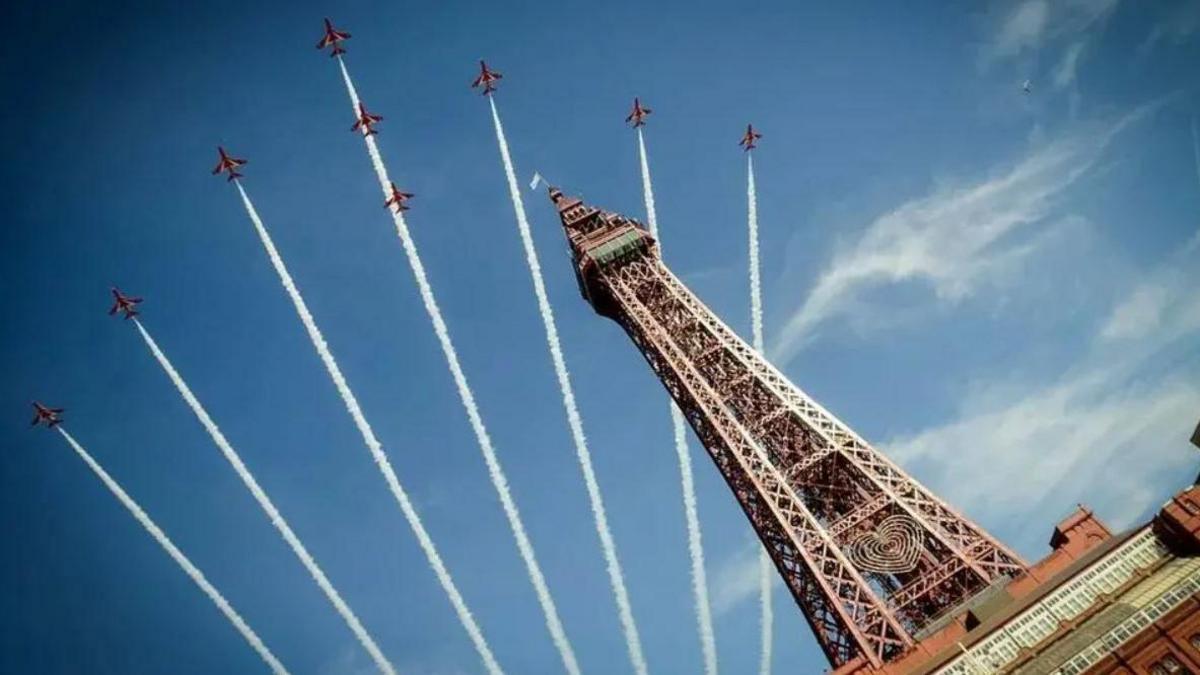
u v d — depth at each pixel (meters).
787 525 79.69
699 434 95.25
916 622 71.00
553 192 128.25
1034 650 57.03
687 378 97.56
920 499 78.31
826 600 73.62
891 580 79.38
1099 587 59.72
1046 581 63.91
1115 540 62.53
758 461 86.69
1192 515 57.91
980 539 72.88
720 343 101.19
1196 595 52.84
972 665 58.50
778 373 95.31
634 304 109.25
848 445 85.81
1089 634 54.81
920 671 59.84
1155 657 51.59
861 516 78.94
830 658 72.06
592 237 119.25
